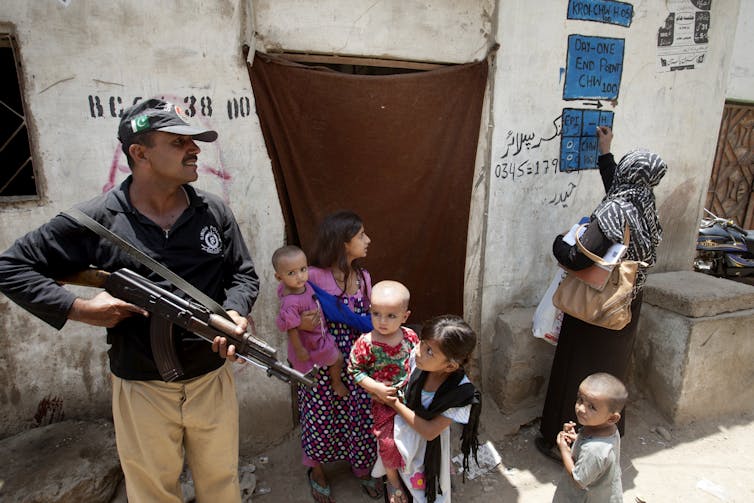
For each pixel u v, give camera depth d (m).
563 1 3.21
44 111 2.24
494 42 3.08
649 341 3.53
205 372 1.87
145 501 1.90
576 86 3.41
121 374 1.77
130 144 1.64
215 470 2.02
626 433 3.35
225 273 1.98
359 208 2.92
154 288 1.63
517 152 3.32
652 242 2.68
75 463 2.26
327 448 2.58
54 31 2.20
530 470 2.99
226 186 2.63
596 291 2.65
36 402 2.50
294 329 2.35
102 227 1.61
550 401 3.03
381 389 2.08
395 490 2.23
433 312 3.30
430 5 2.88
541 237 3.56
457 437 3.18
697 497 2.79
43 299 1.54
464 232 3.22
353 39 2.74
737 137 6.86
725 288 3.51
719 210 7.04
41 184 2.30
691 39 3.74
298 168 2.72
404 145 2.91
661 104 3.78
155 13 2.33
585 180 3.63
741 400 3.56
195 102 2.48
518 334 3.31
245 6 2.48
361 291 2.54
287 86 2.61
